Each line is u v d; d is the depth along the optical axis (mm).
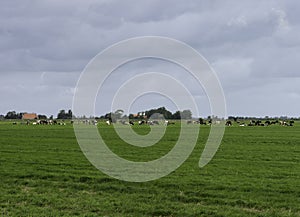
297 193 20734
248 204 18562
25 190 21969
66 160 34344
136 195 20438
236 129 94000
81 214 17094
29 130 87125
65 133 74938
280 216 16750
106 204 18672
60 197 20141
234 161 33812
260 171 28000
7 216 16750
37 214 17094
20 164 31719
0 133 74812
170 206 18281
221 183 23234
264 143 51938
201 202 19156
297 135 68312
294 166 30484
